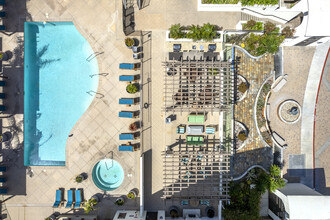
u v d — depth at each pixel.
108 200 24.00
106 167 24.41
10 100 24.03
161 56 23.70
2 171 23.84
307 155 25.11
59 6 23.52
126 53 23.72
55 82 24.34
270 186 22.33
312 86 24.98
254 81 23.91
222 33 23.19
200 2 22.38
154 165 23.88
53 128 24.48
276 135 24.45
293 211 19.95
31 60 24.20
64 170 23.97
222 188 21.97
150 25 23.66
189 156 22.69
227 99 21.78
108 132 23.95
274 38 21.92
